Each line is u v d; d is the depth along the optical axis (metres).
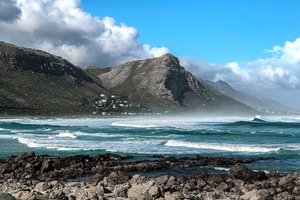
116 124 105.94
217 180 27.27
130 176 28.89
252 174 28.09
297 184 25.45
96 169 33.91
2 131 83.00
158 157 41.84
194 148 49.28
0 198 17.08
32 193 20.39
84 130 83.50
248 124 100.31
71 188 25.86
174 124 102.56
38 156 40.12
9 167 35.34
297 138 61.38
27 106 188.00
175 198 20.94
